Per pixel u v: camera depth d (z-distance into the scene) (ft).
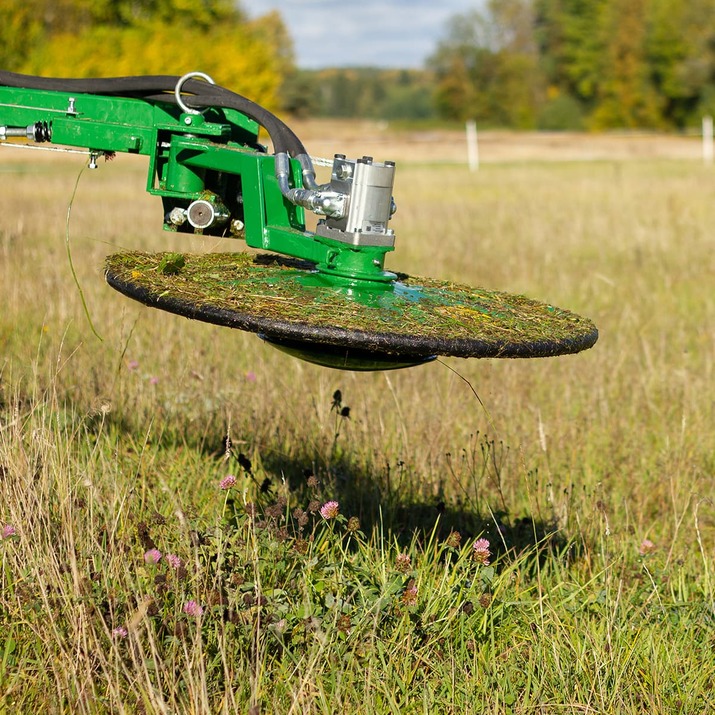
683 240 43.32
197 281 9.91
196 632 9.65
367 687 9.58
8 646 10.07
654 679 10.41
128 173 82.84
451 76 344.49
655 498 15.83
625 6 282.77
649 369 21.15
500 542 13.47
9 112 11.40
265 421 16.67
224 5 201.87
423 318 9.36
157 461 14.93
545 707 9.90
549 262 36.78
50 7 173.78
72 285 25.99
